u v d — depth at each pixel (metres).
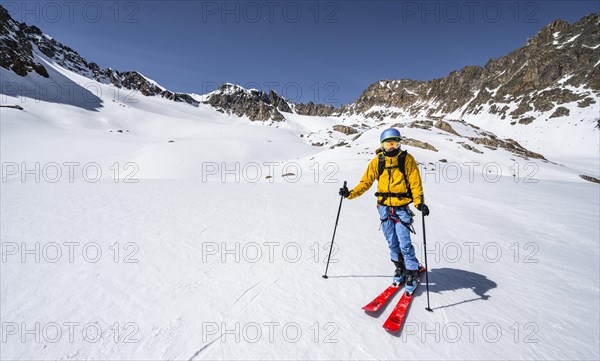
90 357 2.51
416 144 43.50
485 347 2.99
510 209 10.97
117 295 3.45
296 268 4.45
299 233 6.25
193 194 10.06
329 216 8.09
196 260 4.54
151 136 87.62
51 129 55.97
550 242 6.98
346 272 4.43
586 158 75.81
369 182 4.18
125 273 3.99
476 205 11.55
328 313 3.33
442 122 59.47
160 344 2.69
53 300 3.29
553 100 105.69
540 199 13.71
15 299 3.27
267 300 3.51
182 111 179.12
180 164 42.12
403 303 3.61
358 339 2.94
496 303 3.90
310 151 63.81
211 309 3.27
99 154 42.25
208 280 3.92
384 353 2.78
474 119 127.00
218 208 8.05
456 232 7.46
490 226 8.30
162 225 6.22
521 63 138.12
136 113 109.06
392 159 3.85
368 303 3.62
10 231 5.52
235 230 6.17
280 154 57.66
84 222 6.23
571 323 3.54
